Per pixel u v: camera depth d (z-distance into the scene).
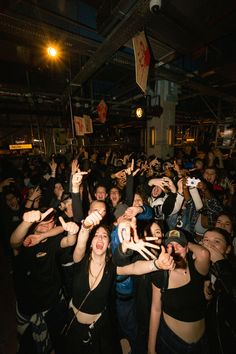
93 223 1.74
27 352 2.02
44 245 2.03
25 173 7.27
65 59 7.87
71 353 1.84
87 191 4.03
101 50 4.12
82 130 7.64
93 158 7.97
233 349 1.48
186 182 2.84
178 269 1.68
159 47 5.01
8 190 3.70
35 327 2.03
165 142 9.64
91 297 1.79
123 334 2.21
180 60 7.52
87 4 4.90
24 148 10.52
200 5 3.18
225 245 1.93
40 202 3.76
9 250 3.45
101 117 7.61
